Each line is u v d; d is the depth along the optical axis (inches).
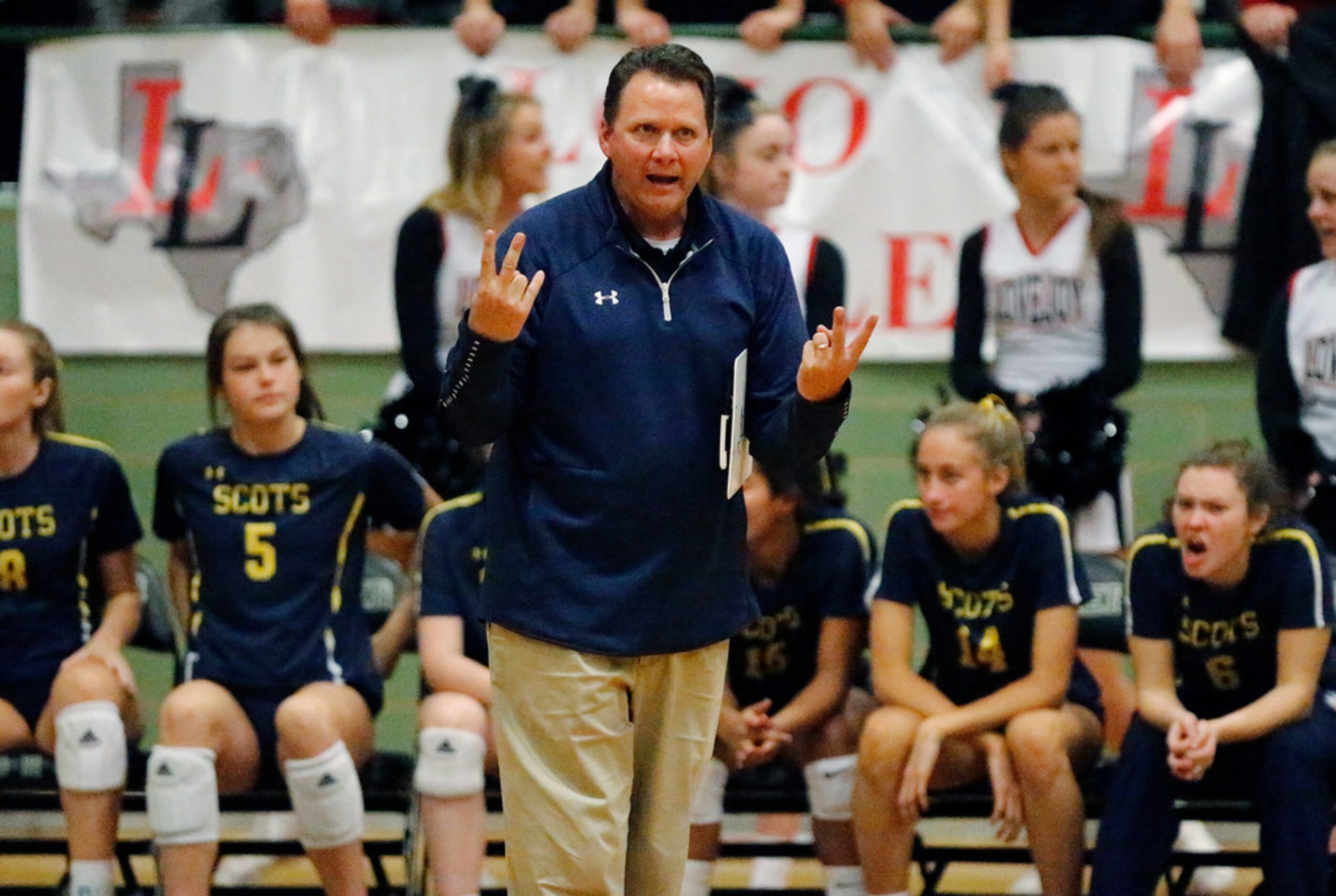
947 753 490.3
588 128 647.8
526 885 358.0
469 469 572.7
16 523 525.7
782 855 508.1
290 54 657.0
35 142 663.1
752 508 491.5
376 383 662.5
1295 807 455.2
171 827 473.1
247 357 505.4
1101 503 577.3
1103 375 596.1
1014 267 611.5
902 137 644.1
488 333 320.8
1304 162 620.1
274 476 514.9
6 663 524.1
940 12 680.4
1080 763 492.1
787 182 590.2
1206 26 636.1
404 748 663.1
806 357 325.7
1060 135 591.5
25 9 690.2
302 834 475.8
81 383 668.1
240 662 503.8
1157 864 466.0
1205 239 637.3
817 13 705.0
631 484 341.4
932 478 484.7
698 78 338.6
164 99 659.4
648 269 344.8
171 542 533.0
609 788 353.7
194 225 659.4
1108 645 555.2
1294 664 473.1
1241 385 643.5
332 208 657.6
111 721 487.2
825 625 514.9
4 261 676.1
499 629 356.2
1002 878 602.2
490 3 673.0
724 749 494.0
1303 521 496.7
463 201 608.7
